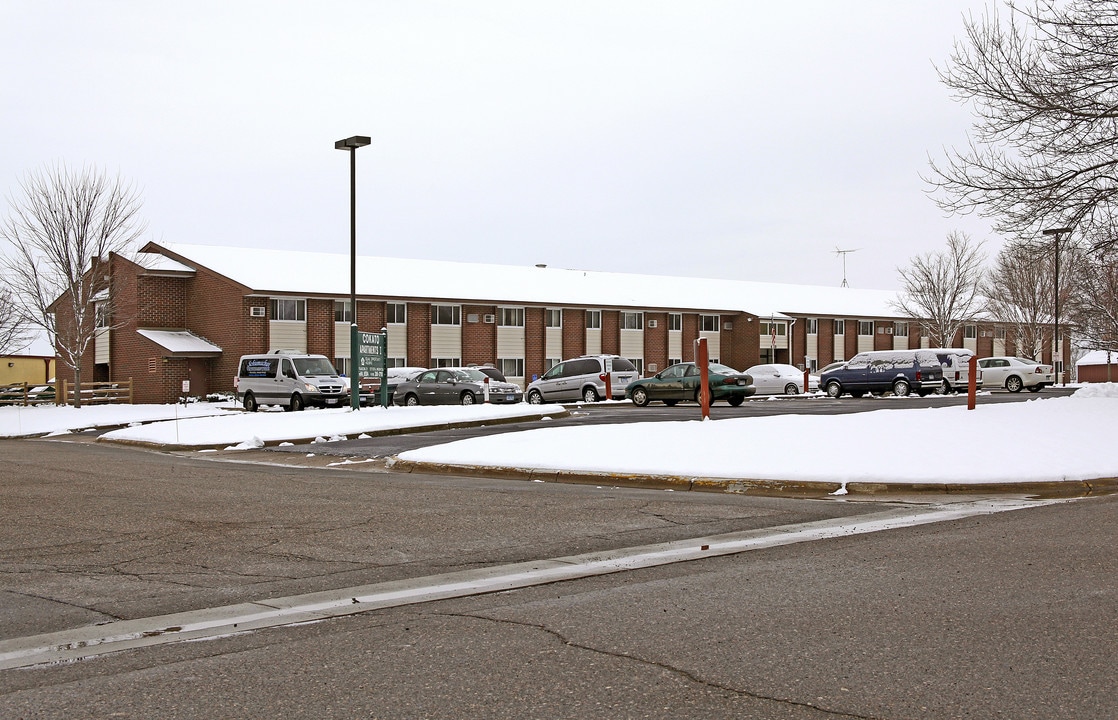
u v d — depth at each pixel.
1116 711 4.48
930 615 6.25
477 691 4.88
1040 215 20.27
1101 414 18.25
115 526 10.58
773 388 46.53
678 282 71.31
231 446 23.56
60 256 42.97
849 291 77.50
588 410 32.06
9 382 74.00
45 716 4.64
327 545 9.35
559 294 60.19
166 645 5.95
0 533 10.20
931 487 13.20
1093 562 7.88
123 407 41.97
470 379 37.50
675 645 5.66
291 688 4.99
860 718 4.45
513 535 9.86
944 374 39.88
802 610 6.46
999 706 4.57
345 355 51.94
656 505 11.91
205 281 51.91
